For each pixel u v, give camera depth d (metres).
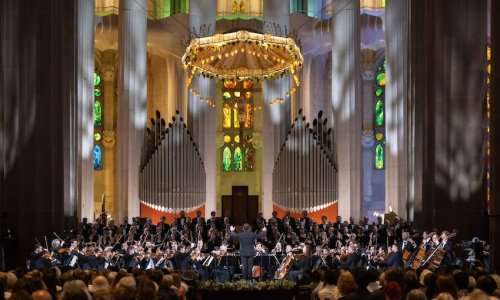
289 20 32.06
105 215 28.78
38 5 23.06
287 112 32.50
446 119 22.75
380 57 38.69
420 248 19.22
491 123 16.38
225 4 37.34
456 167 22.75
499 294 7.99
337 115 31.38
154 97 39.06
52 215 23.16
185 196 31.62
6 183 22.86
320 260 21.11
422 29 25.69
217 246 24.31
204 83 32.03
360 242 25.30
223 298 18.08
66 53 27.09
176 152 31.66
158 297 8.12
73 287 6.74
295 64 26.19
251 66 27.98
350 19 31.48
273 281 18.53
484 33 22.92
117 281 9.59
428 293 9.24
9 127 22.92
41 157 23.02
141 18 31.44
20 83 23.00
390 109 31.06
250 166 38.38
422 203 23.28
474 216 22.72
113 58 38.09
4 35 23.02
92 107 30.80
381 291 8.16
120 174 31.05
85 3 30.45
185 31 33.56
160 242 24.80
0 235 20.84
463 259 20.94
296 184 31.50
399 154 30.45
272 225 26.41
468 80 22.73
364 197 38.50
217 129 38.22
